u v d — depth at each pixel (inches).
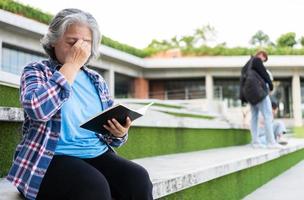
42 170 66.8
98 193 65.1
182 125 207.0
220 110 725.9
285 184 192.7
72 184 65.9
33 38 630.5
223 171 132.5
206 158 164.1
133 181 72.3
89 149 75.7
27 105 65.1
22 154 69.4
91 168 68.4
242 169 157.6
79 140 74.7
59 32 72.4
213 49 999.6
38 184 66.4
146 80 1019.3
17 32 599.2
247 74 249.8
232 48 1000.2
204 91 1037.8
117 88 951.6
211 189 131.2
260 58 247.9
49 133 68.9
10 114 100.0
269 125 246.5
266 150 224.2
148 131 174.6
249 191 169.0
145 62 972.6
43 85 66.6
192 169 117.3
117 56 850.1
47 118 66.1
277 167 230.5
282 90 1068.5
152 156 177.8
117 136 76.8
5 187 83.5
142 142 169.0
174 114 330.6
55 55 75.2
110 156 77.2
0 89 131.6
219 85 1052.5
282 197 155.4
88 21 73.8
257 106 250.4
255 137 259.3
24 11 583.5
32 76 69.4
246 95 249.3
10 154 106.4
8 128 105.6
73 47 70.2
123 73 925.8
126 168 73.7
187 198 113.7
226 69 1005.8
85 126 72.0
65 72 68.4
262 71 245.1
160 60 975.6
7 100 135.6
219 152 207.9
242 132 319.9
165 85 1053.8
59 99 66.6
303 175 229.0
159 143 185.5
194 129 225.8
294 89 1016.2
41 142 68.4
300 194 161.2
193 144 224.4
